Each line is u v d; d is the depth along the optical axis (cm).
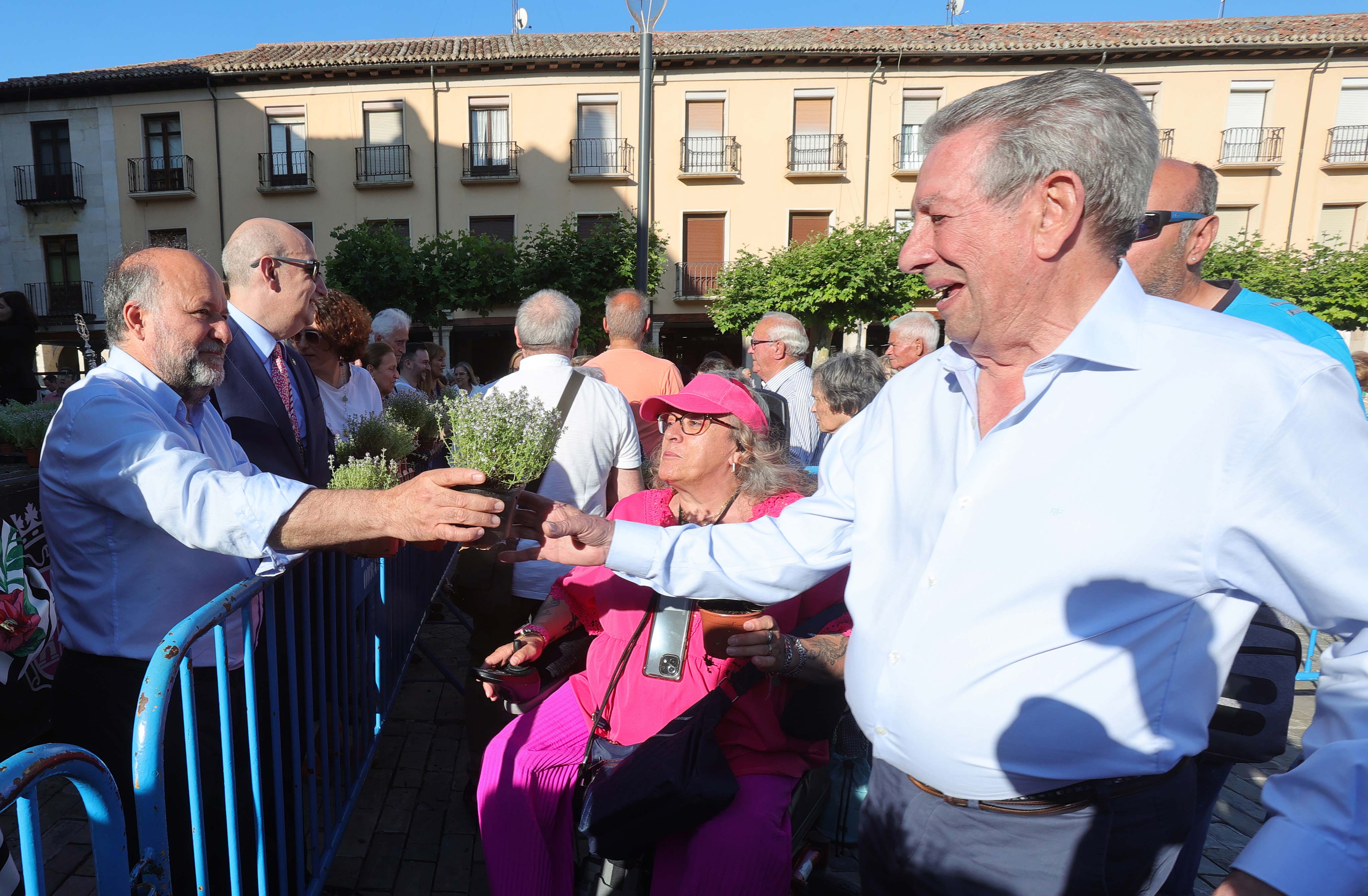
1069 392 104
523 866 185
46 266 2073
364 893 233
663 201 2039
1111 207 101
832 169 2003
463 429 145
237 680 177
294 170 2036
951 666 112
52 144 2048
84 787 98
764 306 1773
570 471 266
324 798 201
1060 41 1969
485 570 251
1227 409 95
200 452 171
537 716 198
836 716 181
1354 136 1953
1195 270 193
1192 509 97
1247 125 1980
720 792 163
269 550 144
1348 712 90
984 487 109
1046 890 113
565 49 2028
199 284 169
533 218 2038
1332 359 93
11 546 265
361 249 1593
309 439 250
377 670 260
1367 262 1695
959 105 108
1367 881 84
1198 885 240
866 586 129
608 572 195
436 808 280
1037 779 110
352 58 1989
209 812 173
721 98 2003
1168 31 2061
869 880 136
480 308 1622
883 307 1728
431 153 2017
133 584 160
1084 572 103
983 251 104
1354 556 89
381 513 138
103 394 156
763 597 155
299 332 259
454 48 2097
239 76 1967
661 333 2116
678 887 169
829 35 2122
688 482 204
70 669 164
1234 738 163
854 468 139
